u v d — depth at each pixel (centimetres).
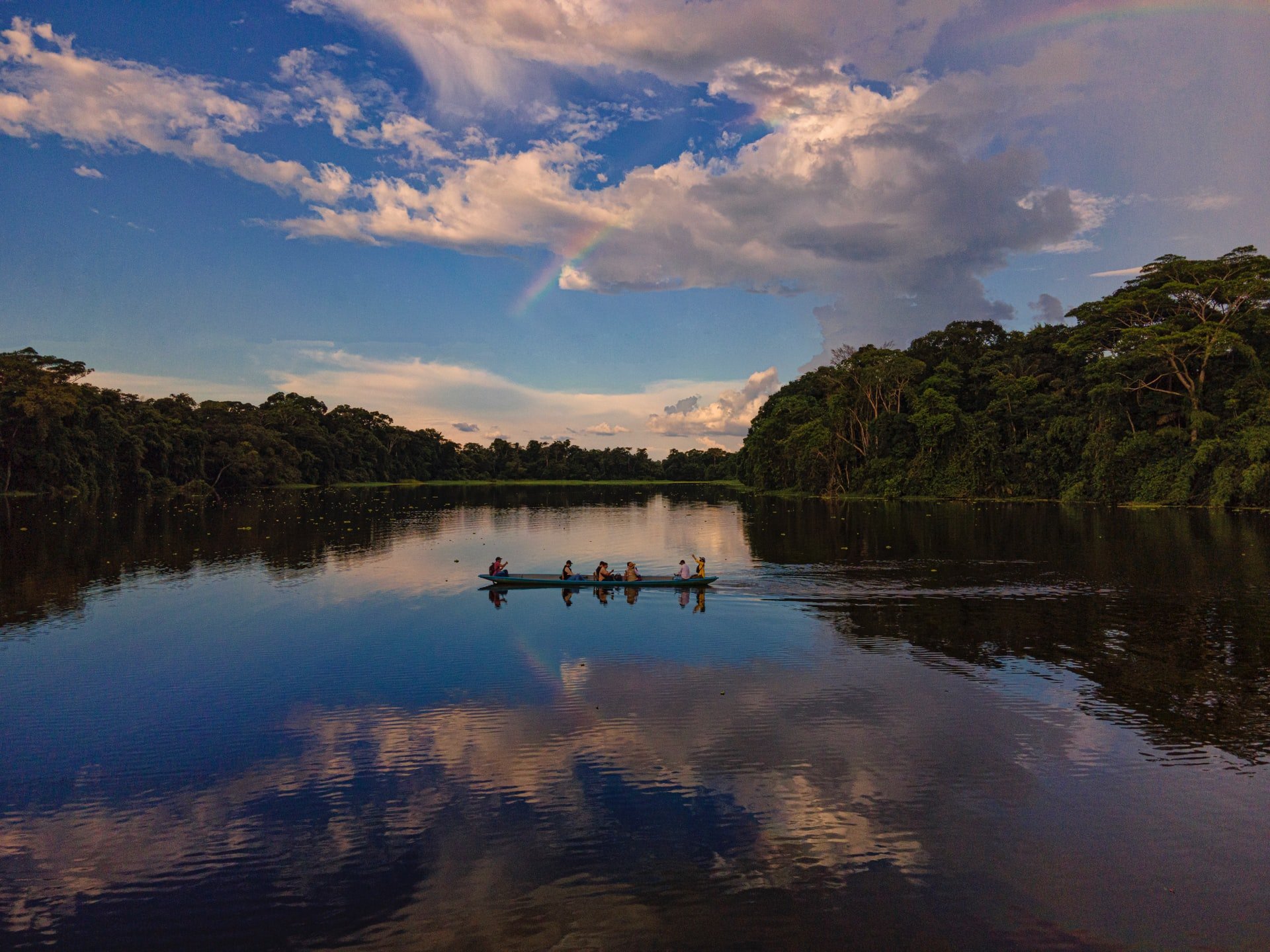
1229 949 824
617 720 1488
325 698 1631
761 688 1678
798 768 1265
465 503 9894
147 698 1636
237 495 11125
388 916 885
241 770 1277
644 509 8444
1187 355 6962
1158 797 1161
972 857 1000
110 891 944
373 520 6575
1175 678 1730
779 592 2798
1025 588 2814
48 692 1681
